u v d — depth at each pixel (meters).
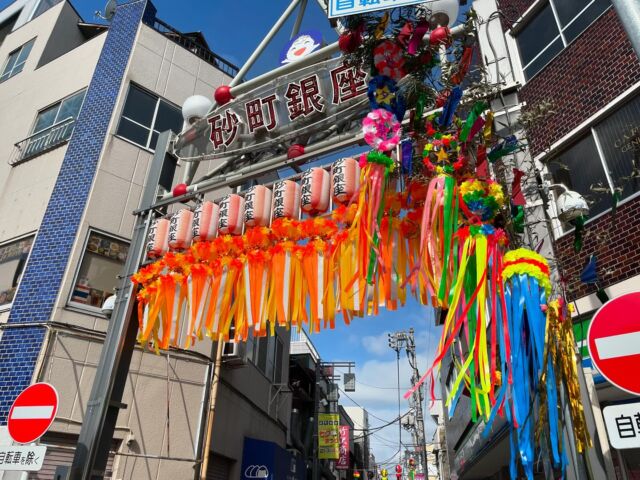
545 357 2.21
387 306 3.05
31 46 11.77
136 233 4.99
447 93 3.19
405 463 31.59
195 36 12.01
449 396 2.13
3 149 10.13
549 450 2.29
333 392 23.27
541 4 7.79
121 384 4.32
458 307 2.43
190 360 8.19
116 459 6.86
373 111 2.96
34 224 8.42
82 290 7.70
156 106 9.88
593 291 5.50
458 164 2.75
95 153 8.74
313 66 4.29
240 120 4.75
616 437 2.58
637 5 2.35
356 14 2.89
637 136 5.52
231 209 4.17
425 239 2.59
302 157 4.25
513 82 3.61
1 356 7.06
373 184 2.89
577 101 6.61
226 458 9.08
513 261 2.49
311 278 3.44
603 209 5.90
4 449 4.05
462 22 3.34
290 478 11.59
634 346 2.60
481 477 12.50
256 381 11.20
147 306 4.32
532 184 3.34
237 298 3.79
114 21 10.66
